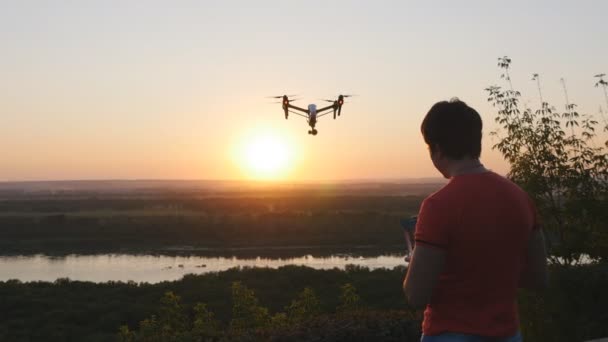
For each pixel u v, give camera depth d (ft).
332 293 104.94
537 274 7.89
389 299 96.68
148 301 104.01
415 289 7.06
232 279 121.90
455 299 7.07
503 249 7.05
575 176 31.04
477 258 6.95
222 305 96.32
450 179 7.55
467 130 7.44
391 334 22.30
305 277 120.98
